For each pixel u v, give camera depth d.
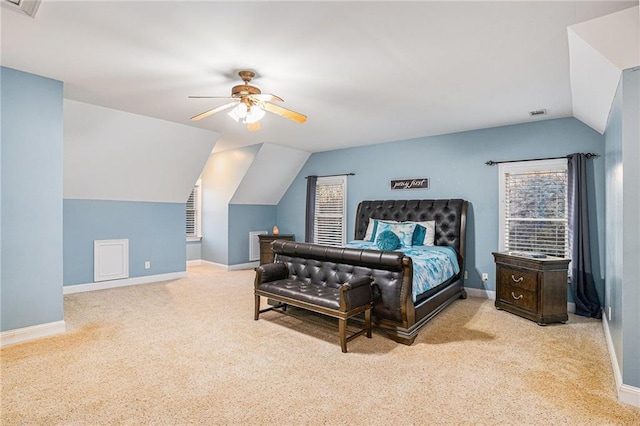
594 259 3.90
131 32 2.31
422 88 3.30
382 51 2.55
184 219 6.02
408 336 2.98
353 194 6.20
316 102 3.75
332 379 2.37
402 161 5.59
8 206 2.88
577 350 2.88
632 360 2.11
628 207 2.15
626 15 1.99
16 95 2.93
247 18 2.13
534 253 4.07
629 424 1.89
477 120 4.38
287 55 2.64
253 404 2.05
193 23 2.19
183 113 4.26
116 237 5.18
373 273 3.22
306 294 3.13
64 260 4.70
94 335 3.14
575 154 3.98
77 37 2.39
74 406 2.00
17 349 2.80
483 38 2.35
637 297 2.10
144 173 5.10
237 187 6.55
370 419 1.92
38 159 3.04
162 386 2.24
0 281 2.85
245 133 5.27
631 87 2.14
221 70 2.93
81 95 3.60
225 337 3.12
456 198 5.01
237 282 5.59
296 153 6.61
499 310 4.07
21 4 2.00
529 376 2.43
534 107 3.82
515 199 4.54
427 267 3.60
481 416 1.95
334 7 2.00
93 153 4.43
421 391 2.22
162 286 5.26
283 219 7.45
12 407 1.99
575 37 2.24
